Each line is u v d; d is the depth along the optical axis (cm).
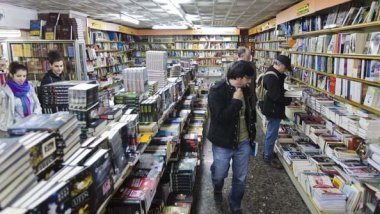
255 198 326
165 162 254
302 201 319
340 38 354
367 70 292
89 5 653
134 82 288
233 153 266
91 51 821
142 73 288
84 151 131
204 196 331
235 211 276
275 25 827
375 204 249
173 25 1225
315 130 373
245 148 264
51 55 345
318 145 371
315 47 448
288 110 497
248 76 238
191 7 695
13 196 90
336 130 346
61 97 176
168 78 475
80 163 119
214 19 981
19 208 85
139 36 1382
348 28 337
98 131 157
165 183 283
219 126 258
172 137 304
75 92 154
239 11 757
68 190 100
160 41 1377
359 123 279
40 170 106
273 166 414
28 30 654
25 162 97
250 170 403
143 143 215
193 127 468
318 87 439
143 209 172
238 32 1342
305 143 418
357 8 333
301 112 464
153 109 252
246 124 265
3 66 516
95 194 120
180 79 486
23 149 97
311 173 323
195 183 364
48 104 177
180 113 444
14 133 115
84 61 522
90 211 116
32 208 85
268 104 396
